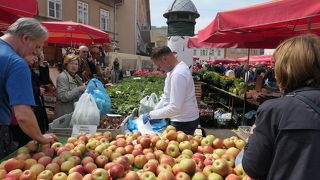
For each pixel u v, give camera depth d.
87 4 23.25
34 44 2.16
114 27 27.34
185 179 1.75
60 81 4.14
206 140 2.45
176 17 8.25
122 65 23.53
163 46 3.13
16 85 1.93
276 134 1.31
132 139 2.55
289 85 1.40
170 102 2.96
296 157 1.24
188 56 8.52
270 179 1.32
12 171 1.75
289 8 2.88
